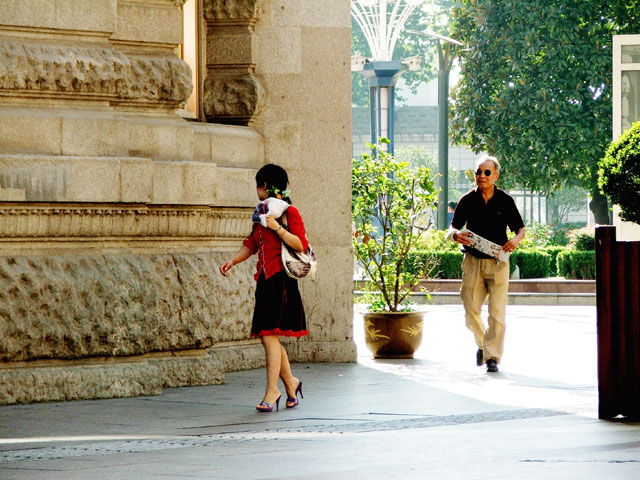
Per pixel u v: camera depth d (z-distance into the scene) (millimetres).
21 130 11875
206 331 13172
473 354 16953
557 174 45531
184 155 13250
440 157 41500
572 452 8297
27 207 11766
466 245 14906
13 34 11977
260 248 11172
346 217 15570
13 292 11578
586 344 18625
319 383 13273
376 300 17531
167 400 11797
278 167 11320
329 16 15539
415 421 10172
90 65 12242
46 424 10086
